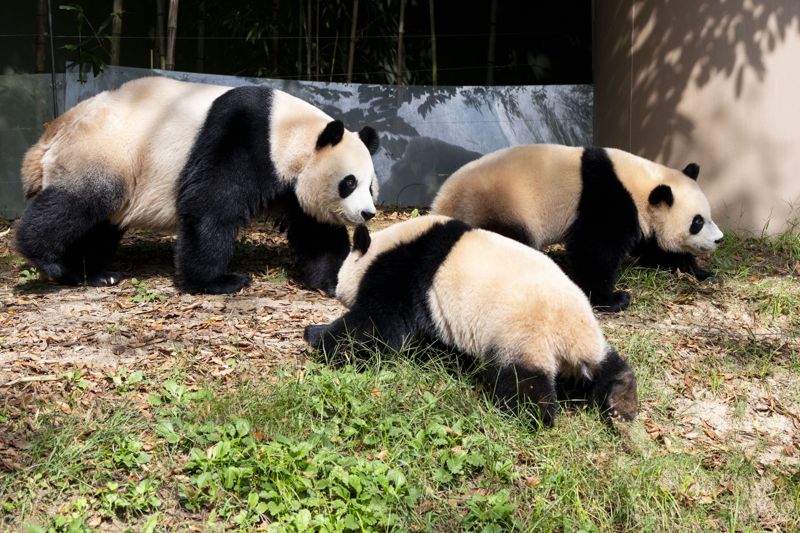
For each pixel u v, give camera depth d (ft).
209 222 22.79
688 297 24.21
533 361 16.42
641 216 23.79
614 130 33.65
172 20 34.14
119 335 20.16
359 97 35.83
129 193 23.13
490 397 17.49
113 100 23.17
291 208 23.90
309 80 37.68
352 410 16.79
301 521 14.21
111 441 15.78
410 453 16.14
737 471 16.88
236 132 22.66
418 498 15.29
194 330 20.62
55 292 23.47
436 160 36.63
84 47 34.09
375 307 18.10
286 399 17.01
